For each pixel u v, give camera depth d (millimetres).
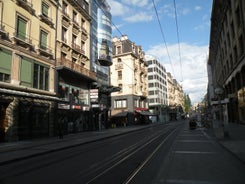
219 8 37000
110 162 9742
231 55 34812
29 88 21734
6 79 19344
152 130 33531
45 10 25531
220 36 43938
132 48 57906
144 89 64438
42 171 8344
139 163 9461
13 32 20219
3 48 19062
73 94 30406
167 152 12352
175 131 29688
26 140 20344
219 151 12430
